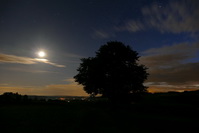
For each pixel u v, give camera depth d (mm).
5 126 14602
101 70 35062
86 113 26016
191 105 35000
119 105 35469
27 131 12516
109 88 34281
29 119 18953
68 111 29812
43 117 20953
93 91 36906
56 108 37719
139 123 16781
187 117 23547
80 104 48656
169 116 24297
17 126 14547
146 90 35375
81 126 14516
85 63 38031
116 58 35531
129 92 34625
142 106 33812
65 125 14969
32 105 50094
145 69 36438
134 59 37500
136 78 33812
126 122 17078
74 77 38219
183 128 14852
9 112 28031
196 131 13781
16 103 52562
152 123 16953
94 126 14484
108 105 40531
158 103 40281
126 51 36344
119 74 33688
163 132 13094
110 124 15609
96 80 34781
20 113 26266
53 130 12859
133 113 26922
